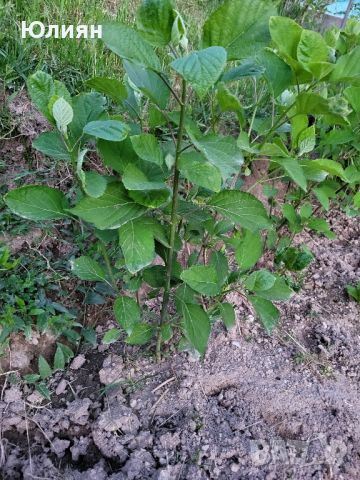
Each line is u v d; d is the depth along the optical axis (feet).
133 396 3.03
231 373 3.27
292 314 3.86
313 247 4.48
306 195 3.82
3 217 3.38
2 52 3.77
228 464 2.81
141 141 1.95
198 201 2.84
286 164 2.19
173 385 3.12
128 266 2.07
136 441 2.81
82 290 3.34
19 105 3.77
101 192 1.94
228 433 2.94
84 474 2.64
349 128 3.32
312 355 3.56
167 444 2.82
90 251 3.39
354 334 3.81
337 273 4.28
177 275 2.72
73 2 4.70
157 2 1.66
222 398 3.14
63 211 2.27
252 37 1.88
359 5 6.10
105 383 3.08
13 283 3.14
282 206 3.67
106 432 2.83
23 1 4.39
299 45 1.90
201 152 1.89
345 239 4.68
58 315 3.18
